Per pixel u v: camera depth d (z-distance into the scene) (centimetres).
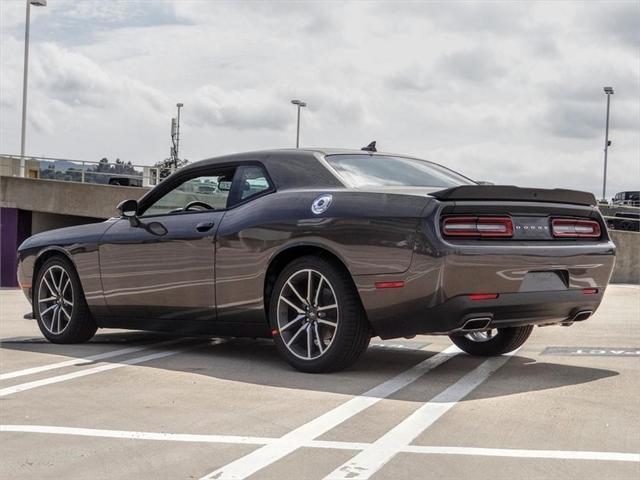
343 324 521
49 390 495
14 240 2767
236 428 398
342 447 362
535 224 516
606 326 846
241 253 571
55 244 704
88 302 684
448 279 480
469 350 630
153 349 666
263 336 580
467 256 481
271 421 411
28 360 611
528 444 363
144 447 367
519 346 619
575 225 540
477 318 493
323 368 535
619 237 2100
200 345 688
